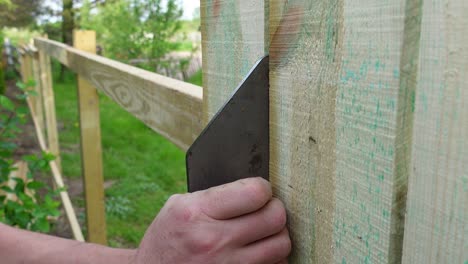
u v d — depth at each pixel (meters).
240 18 0.81
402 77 0.53
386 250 0.57
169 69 8.72
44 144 6.74
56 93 14.07
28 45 8.66
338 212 0.64
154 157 7.37
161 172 6.77
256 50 0.77
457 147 0.48
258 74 0.74
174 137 1.27
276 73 0.73
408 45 0.52
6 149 3.45
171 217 0.72
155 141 8.16
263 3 0.74
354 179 0.60
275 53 0.72
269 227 0.70
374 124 0.57
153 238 0.75
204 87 0.96
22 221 3.04
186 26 9.09
